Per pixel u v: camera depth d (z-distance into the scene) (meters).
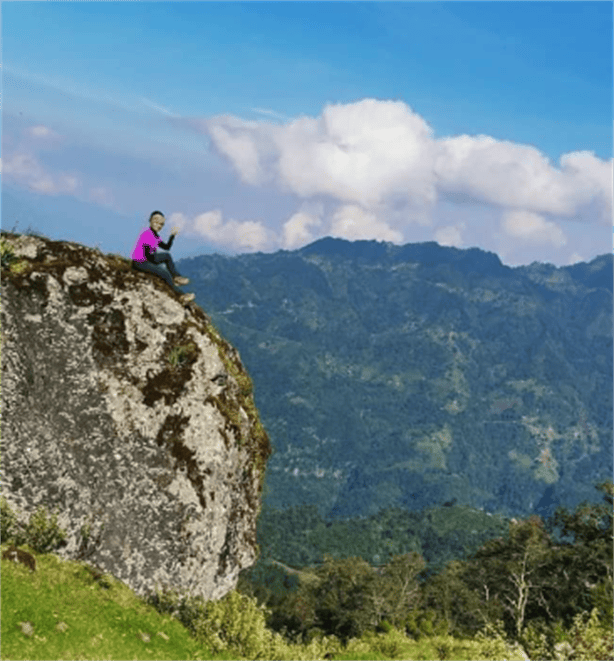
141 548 13.53
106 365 13.80
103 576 13.10
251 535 15.92
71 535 12.95
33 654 10.18
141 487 13.59
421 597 86.94
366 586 88.69
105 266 14.57
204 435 14.21
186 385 14.38
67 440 13.19
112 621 12.04
